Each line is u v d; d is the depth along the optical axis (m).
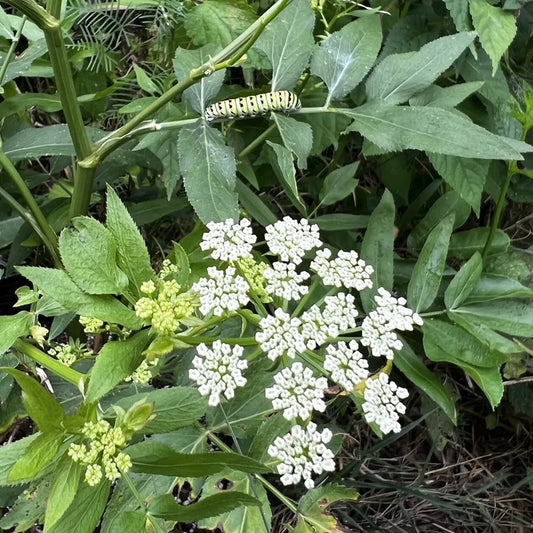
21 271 0.17
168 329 0.17
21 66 0.29
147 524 0.19
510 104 0.30
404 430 0.36
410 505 0.39
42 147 0.28
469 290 0.26
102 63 0.36
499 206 0.31
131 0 0.31
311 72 0.27
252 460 0.18
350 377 0.17
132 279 0.18
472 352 0.24
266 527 0.23
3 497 0.25
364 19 0.27
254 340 0.19
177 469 0.18
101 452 0.17
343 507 0.36
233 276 0.20
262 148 0.34
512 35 0.28
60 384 0.27
